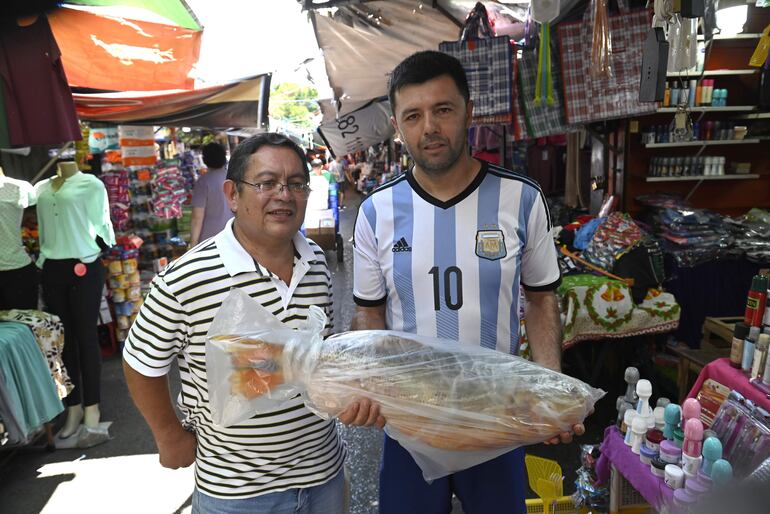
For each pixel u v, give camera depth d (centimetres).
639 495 214
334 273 841
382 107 788
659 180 419
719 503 52
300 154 139
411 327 159
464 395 124
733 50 401
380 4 446
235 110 545
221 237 141
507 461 166
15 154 480
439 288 155
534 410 123
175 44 408
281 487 146
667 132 409
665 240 393
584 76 354
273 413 139
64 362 362
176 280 132
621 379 379
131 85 411
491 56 368
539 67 348
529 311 173
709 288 381
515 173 161
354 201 1870
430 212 157
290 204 134
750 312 223
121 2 347
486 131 622
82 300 359
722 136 408
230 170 138
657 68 237
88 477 317
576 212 520
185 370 143
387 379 125
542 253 164
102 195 375
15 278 371
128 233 549
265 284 139
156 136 851
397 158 1467
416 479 168
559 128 370
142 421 386
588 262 374
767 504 49
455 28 486
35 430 343
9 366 296
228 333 124
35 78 308
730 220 392
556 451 319
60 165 362
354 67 592
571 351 398
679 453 178
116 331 529
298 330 132
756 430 174
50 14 345
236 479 143
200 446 148
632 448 199
